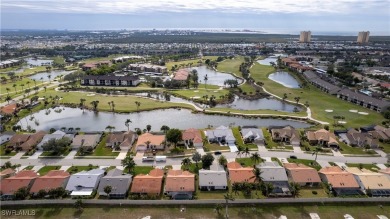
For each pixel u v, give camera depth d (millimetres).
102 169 105750
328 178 96938
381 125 155625
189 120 170250
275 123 164875
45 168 108625
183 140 130375
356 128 149625
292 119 169375
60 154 120375
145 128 156250
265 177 97625
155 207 85812
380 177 96875
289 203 87625
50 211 83812
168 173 100375
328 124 157500
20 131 146625
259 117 173375
